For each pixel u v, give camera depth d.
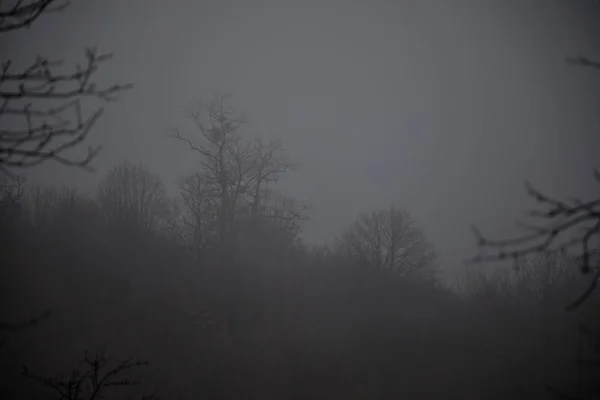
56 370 14.97
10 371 14.21
